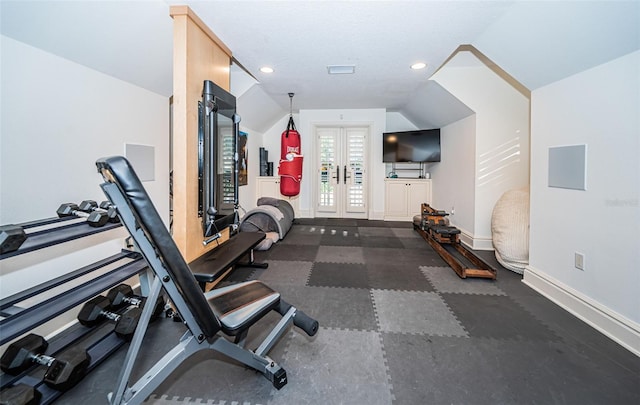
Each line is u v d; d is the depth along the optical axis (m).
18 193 1.67
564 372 1.51
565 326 1.95
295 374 1.50
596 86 1.91
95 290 1.56
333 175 6.27
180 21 1.97
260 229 4.36
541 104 2.44
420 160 5.43
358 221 5.81
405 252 3.72
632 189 1.69
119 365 1.56
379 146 5.85
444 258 3.39
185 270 1.14
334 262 3.30
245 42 2.55
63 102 1.89
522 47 2.22
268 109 5.22
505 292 2.50
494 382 1.44
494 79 3.70
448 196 4.88
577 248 2.10
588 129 1.98
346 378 1.47
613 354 1.65
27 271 1.72
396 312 2.14
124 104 2.40
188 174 2.07
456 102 3.89
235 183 2.62
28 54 1.67
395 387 1.41
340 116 5.84
